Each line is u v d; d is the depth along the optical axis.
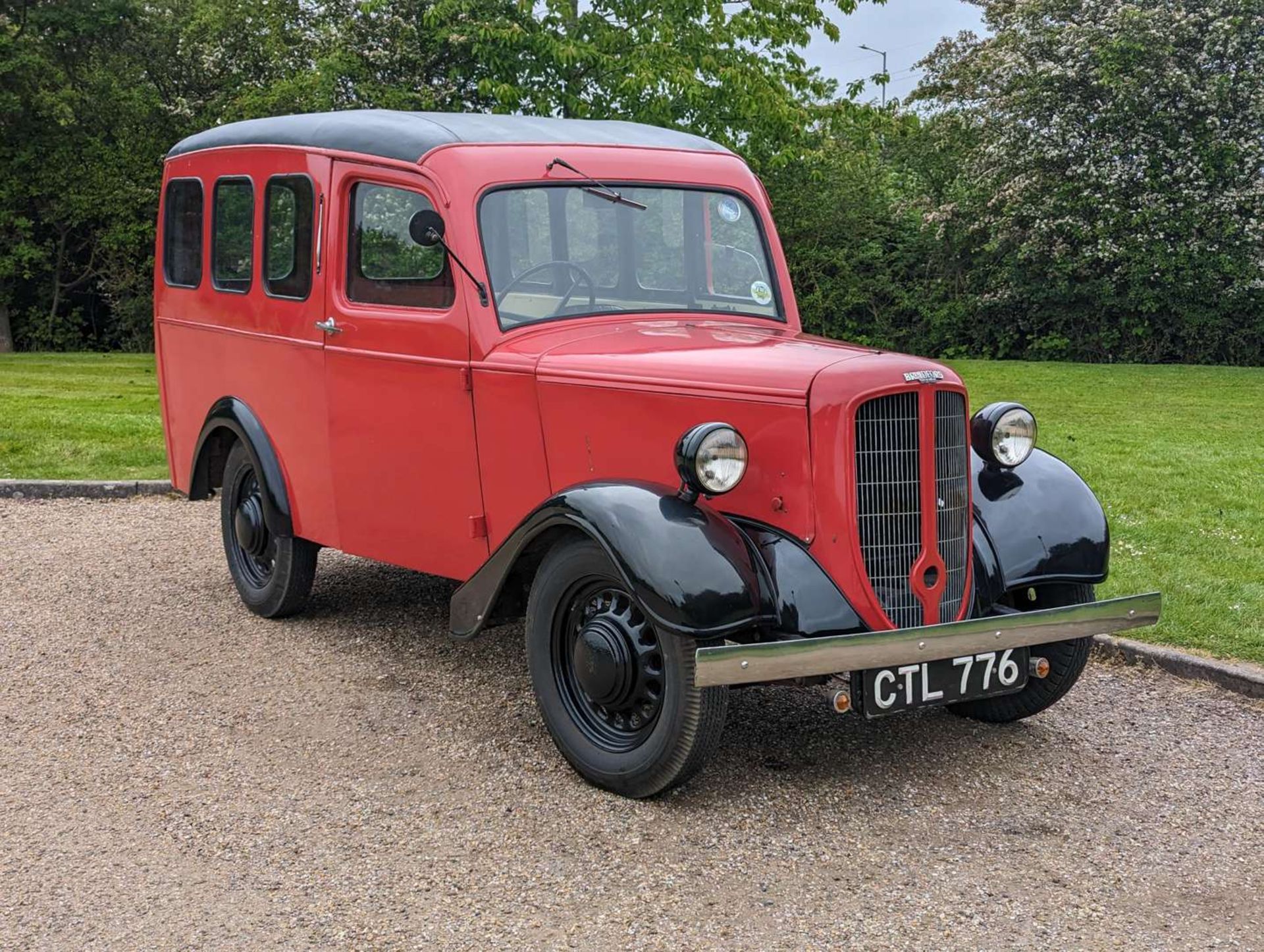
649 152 5.42
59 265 33.25
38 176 31.72
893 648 3.88
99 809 4.09
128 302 32.94
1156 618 4.41
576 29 20.31
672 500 4.00
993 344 32.12
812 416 4.00
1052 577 4.44
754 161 20.97
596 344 4.71
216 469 6.76
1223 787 4.37
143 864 3.71
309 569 6.16
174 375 7.04
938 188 34.44
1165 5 28.00
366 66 25.73
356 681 5.39
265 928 3.34
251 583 6.46
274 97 27.53
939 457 4.16
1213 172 27.34
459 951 3.23
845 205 31.81
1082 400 18.12
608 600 4.20
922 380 4.07
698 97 19.34
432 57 25.42
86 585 6.96
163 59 32.75
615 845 3.84
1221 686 5.41
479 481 4.97
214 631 6.11
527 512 4.80
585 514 4.03
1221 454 11.75
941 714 5.09
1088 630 4.27
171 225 7.01
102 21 31.03
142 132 32.75
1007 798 4.24
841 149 31.27
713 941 3.29
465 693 5.23
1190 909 3.50
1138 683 5.47
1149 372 24.28
